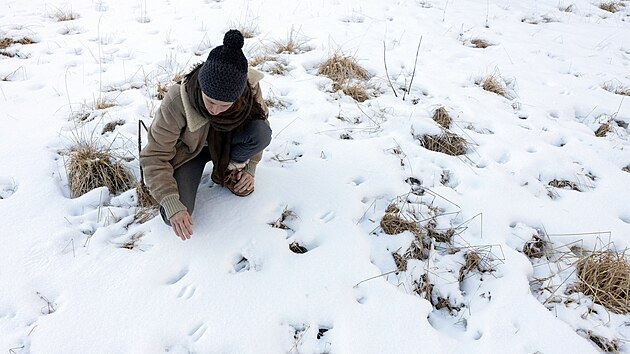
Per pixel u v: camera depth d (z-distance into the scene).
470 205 3.05
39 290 2.30
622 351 2.33
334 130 3.63
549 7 7.58
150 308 2.26
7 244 2.50
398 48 5.16
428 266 2.64
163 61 4.55
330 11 6.06
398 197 3.03
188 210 2.56
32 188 2.86
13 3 5.89
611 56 5.73
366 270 2.53
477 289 2.58
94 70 4.32
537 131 3.95
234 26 5.45
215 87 2.02
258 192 2.89
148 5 6.03
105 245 2.55
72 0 6.11
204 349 2.12
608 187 3.39
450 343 2.26
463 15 6.54
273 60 4.65
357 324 2.28
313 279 2.45
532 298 2.50
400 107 3.96
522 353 2.24
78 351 2.07
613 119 4.30
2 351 2.05
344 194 2.98
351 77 4.39
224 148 2.54
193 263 2.47
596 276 2.62
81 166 2.96
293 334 2.24
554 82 4.85
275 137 3.46
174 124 2.32
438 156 3.44
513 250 2.76
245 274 2.45
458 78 4.65
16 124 3.45
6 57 4.57
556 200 3.25
